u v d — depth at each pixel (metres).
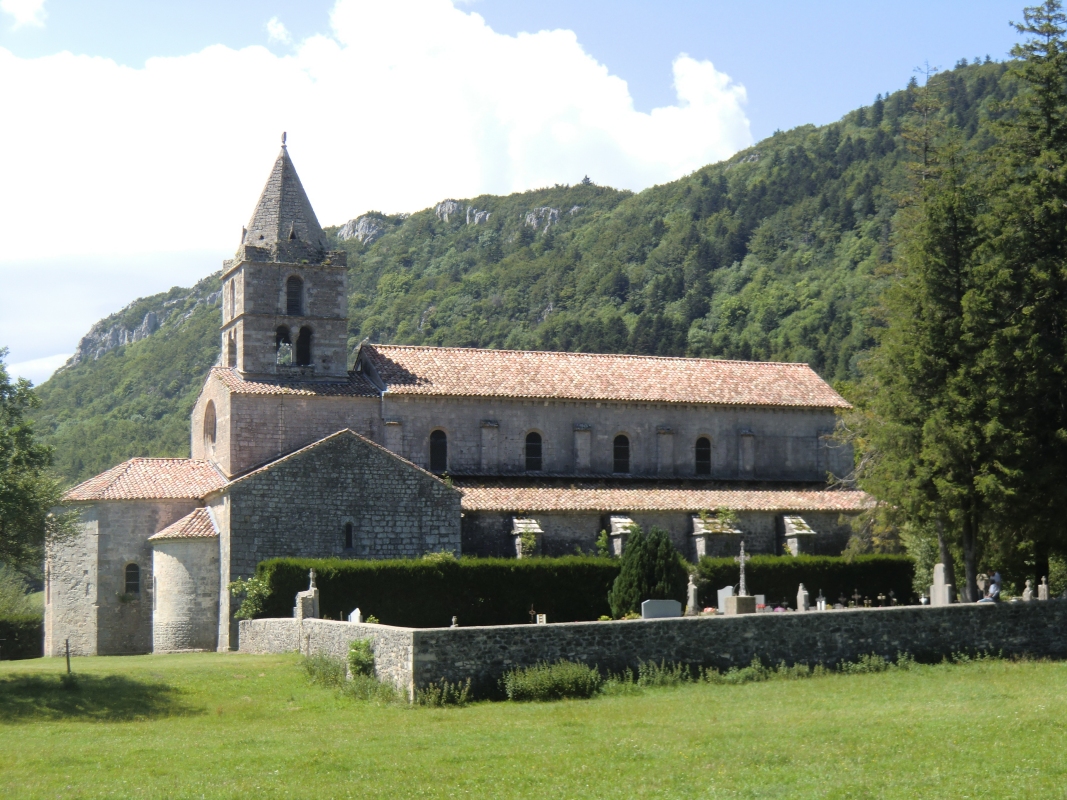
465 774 27.56
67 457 147.38
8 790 27.25
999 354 53.06
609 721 33.59
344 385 70.00
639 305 198.12
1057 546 55.50
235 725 35.78
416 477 63.31
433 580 60.25
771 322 176.38
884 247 173.88
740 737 30.94
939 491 54.00
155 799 25.92
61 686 40.59
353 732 33.12
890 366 57.59
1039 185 56.12
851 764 27.83
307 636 47.16
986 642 45.56
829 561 68.62
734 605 50.06
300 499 60.75
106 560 62.56
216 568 60.56
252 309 69.50
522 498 67.56
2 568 88.62
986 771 26.81
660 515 69.50
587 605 63.12
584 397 73.50
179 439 153.75
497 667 38.56
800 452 78.12
